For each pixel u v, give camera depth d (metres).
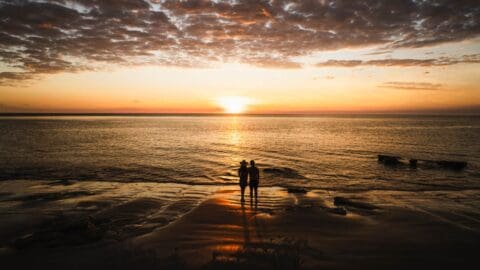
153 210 11.02
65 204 11.95
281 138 49.47
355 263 6.32
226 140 45.66
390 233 8.22
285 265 5.93
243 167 11.77
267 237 7.84
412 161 24.09
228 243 7.38
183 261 6.26
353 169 22.52
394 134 57.78
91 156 28.09
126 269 5.93
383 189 16.23
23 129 71.12
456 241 7.66
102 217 10.02
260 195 13.36
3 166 22.67
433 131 67.38
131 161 25.48
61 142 40.19
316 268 6.03
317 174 20.50
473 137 50.22
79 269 6.08
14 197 13.17
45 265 6.35
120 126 91.50
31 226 9.27
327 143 41.06
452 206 11.70
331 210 10.42
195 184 16.97
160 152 31.27
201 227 8.67
